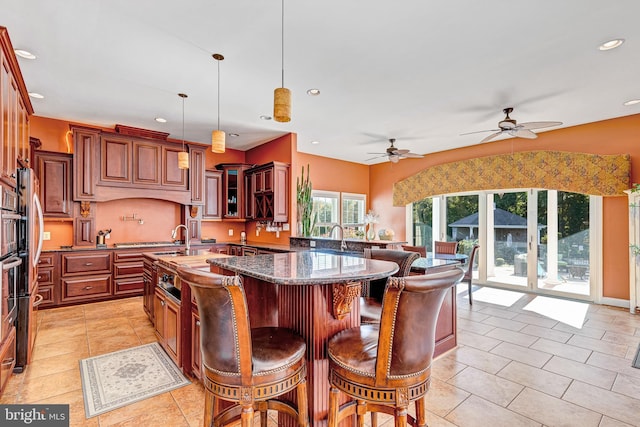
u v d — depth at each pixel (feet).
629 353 9.85
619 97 12.26
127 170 15.94
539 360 9.40
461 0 6.81
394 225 24.76
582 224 16.37
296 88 11.52
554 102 12.80
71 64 9.80
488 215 19.93
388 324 4.15
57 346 10.16
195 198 18.30
